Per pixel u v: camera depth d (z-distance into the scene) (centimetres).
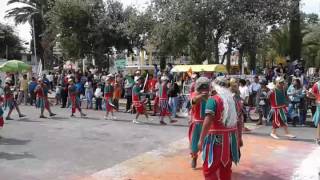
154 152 1083
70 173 880
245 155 1049
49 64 4506
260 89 1692
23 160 999
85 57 3534
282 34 3894
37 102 1870
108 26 3312
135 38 3391
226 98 606
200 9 2453
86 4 3306
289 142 1244
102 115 1977
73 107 1911
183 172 881
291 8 2623
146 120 1773
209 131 606
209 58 2611
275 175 866
